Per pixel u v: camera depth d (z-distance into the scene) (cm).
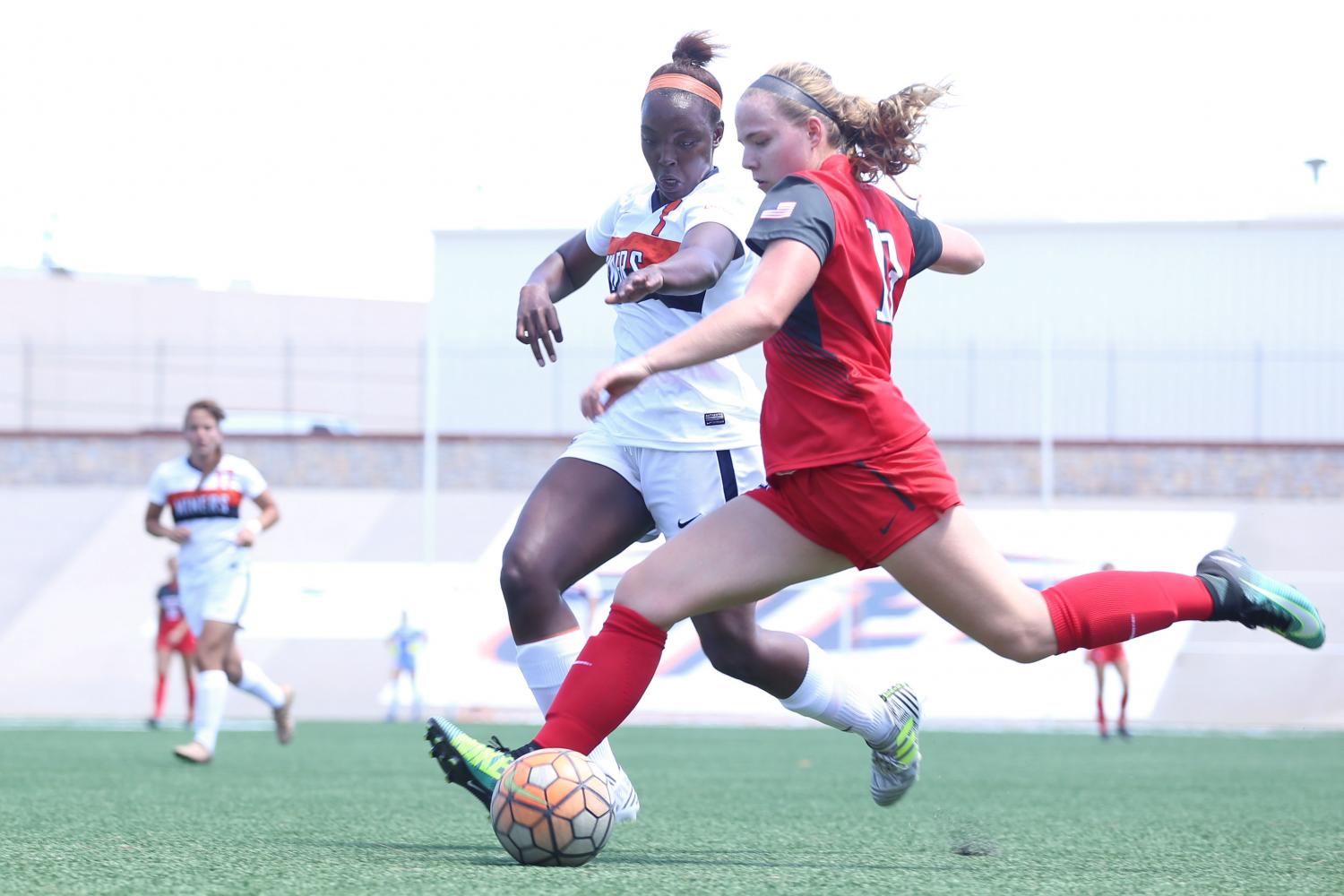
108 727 5403
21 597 7806
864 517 1084
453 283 8388
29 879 1045
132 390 10388
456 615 6644
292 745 3903
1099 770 3206
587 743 1169
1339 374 7881
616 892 981
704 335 1003
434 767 2931
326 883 1012
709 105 1395
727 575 1136
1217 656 6675
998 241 8088
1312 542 7362
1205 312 7975
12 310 10806
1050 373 7469
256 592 7156
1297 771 3194
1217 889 1065
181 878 1046
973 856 1327
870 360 1097
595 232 1491
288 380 10406
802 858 1274
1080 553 6962
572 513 1382
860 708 1474
